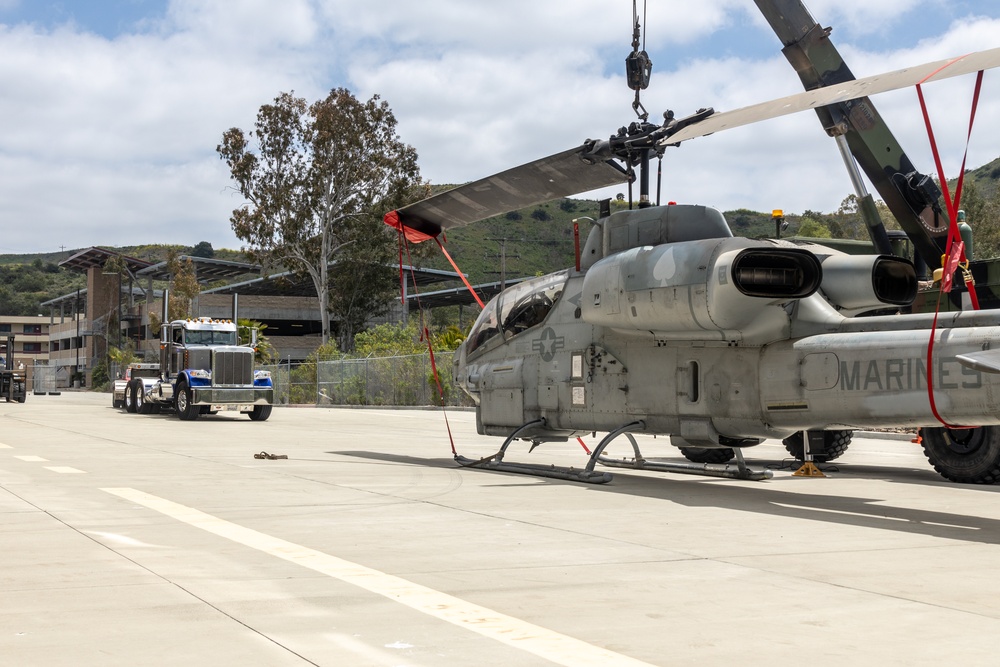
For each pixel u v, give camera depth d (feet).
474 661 11.27
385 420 84.38
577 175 31.81
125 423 72.08
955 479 33.24
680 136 25.35
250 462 38.68
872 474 36.78
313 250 180.04
